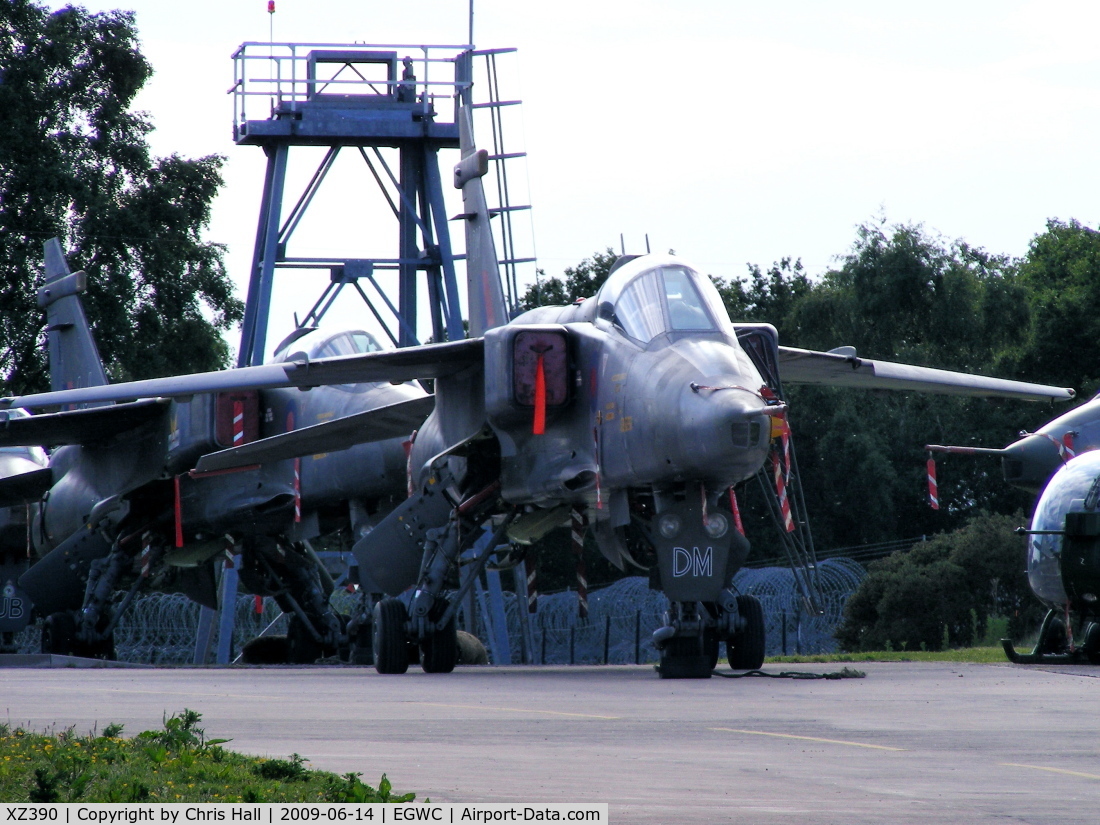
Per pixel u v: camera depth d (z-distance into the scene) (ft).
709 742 95.61
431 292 435.12
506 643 349.00
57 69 618.44
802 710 121.29
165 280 624.59
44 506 365.61
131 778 68.54
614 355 187.73
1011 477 246.68
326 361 220.84
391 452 276.82
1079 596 198.08
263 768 72.02
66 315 407.44
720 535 178.40
